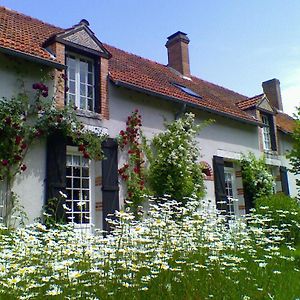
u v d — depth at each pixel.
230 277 4.89
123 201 10.73
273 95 22.97
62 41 10.21
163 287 4.15
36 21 12.77
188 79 17.33
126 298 3.76
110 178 10.44
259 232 7.04
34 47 9.80
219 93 18.23
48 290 3.49
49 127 9.26
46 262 4.19
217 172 13.94
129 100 11.61
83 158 10.37
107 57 11.30
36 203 8.88
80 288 3.67
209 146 14.02
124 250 4.46
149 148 11.73
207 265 5.05
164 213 7.08
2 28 10.44
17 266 3.89
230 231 7.15
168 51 17.94
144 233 5.50
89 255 4.30
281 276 5.46
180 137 12.11
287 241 9.97
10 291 3.38
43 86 9.21
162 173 11.52
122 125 11.21
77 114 10.14
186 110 13.34
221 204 13.68
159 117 12.38
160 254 4.66
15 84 9.10
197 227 6.45
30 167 8.93
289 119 21.69
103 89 10.95
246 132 16.08
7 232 5.71
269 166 17.28
